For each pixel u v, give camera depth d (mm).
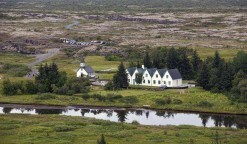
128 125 187625
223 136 171000
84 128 181375
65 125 183875
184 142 162000
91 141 160625
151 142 161500
